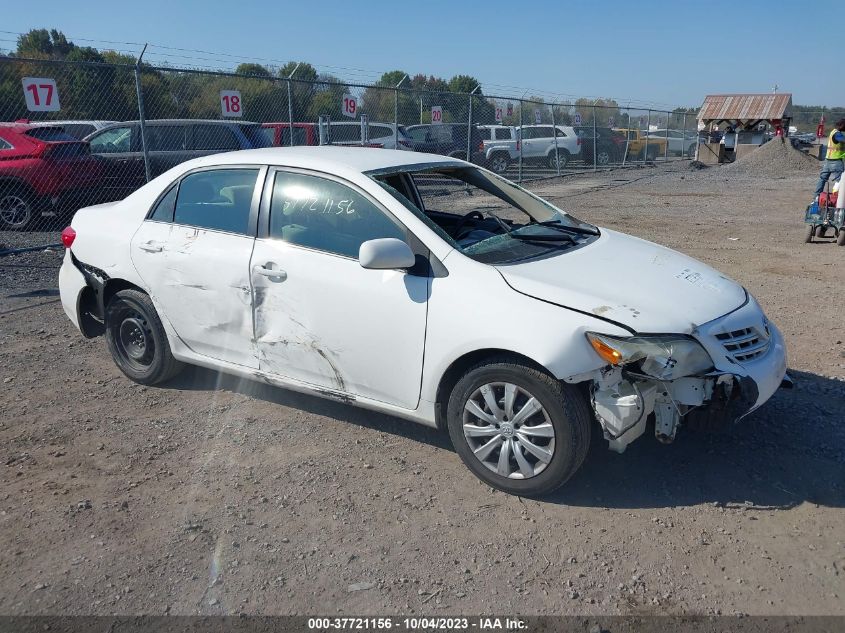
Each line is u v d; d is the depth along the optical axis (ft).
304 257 14.28
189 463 13.96
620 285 12.98
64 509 12.35
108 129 41.37
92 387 17.52
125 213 17.13
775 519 12.15
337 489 13.07
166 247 16.03
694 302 12.91
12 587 10.43
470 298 12.55
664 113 107.45
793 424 15.48
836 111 136.46
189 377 18.10
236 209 15.40
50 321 22.98
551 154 86.07
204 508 12.44
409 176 15.74
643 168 93.56
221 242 15.35
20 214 38.32
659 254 15.33
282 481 13.33
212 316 15.57
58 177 37.73
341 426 15.53
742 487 13.10
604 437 11.98
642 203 56.24
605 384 11.78
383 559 11.14
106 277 17.07
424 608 10.11
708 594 10.39
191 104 46.24
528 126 80.79
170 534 11.71
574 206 54.39
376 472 13.65
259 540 11.57
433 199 16.40
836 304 25.03
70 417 15.87
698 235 40.34
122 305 17.13
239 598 10.26
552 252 14.29
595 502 12.65
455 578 10.72
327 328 13.99
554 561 11.11
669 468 13.71
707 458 14.08
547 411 12.06
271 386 16.72
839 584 10.59
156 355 16.90
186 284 15.75
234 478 13.41
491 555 11.25
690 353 11.94
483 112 67.97
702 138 108.37
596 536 11.71
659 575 10.78
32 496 12.73
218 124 43.75
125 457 14.15
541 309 12.06
